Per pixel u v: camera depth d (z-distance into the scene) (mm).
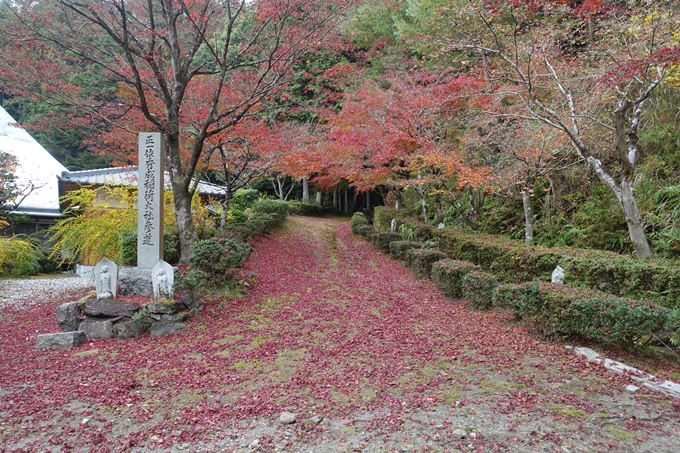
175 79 8844
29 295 10430
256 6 8914
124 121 9805
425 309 7312
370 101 11703
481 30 8797
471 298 7281
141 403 4008
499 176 9336
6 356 5500
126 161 10727
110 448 3230
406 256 11367
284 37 9531
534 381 4230
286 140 11695
